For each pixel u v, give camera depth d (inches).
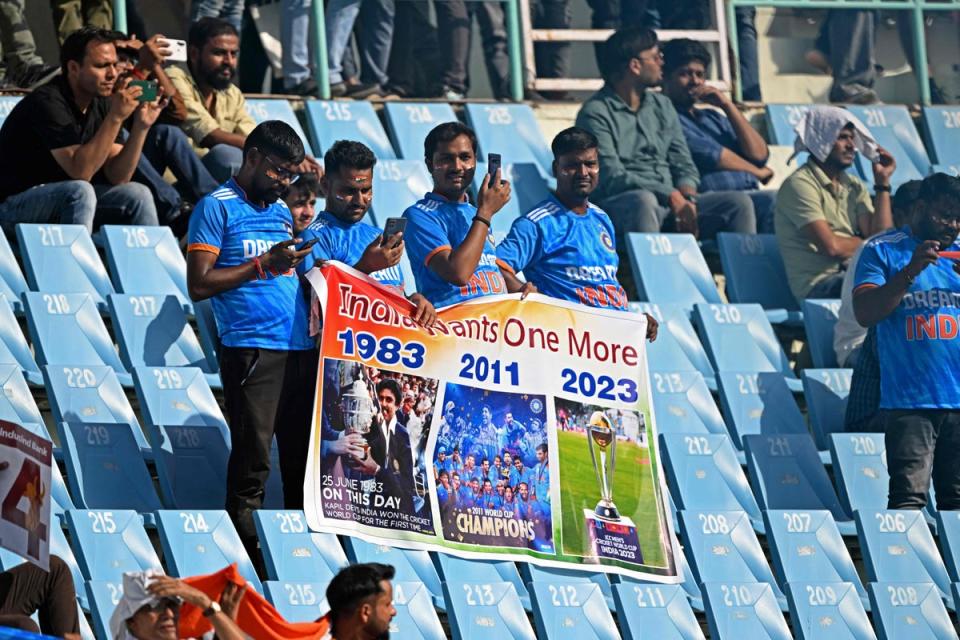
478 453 1300.4
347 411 1262.3
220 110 1615.4
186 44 1643.7
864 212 1737.2
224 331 1254.3
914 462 1469.0
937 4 2031.3
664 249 1663.4
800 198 1701.5
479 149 1788.9
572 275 1411.2
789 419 1540.4
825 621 1332.4
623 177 1689.2
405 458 1274.6
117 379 1333.7
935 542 1457.9
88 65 1429.6
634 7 1915.6
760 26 2073.1
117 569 1181.1
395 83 1845.5
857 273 1555.1
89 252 1435.8
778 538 1390.3
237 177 1278.3
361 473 1257.4
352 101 1766.7
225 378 1258.0
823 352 1616.6
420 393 1289.4
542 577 1300.4
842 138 1713.8
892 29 2048.5
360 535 1245.1
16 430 1008.2
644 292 1641.2
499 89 1884.8
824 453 1509.6
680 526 1382.9
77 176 1429.6
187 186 1531.7
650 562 1333.7
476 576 1282.0
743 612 1314.0
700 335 1598.2
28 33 1685.5
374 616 973.8
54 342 1357.0
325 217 1322.6
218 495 1295.5
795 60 2084.2
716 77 1931.6
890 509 1440.7
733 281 1690.5
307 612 1179.9
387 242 1273.4
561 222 1422.2
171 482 1285.7
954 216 1529.3
